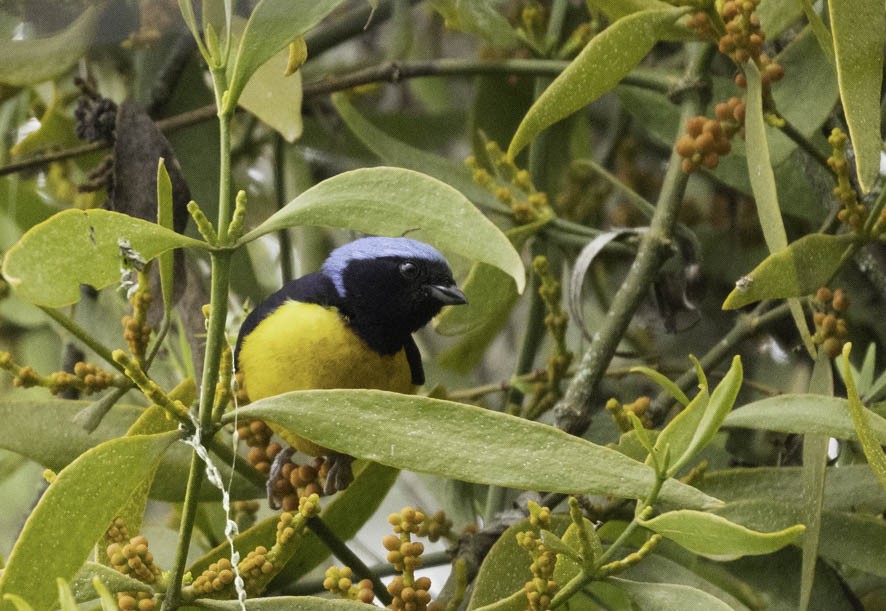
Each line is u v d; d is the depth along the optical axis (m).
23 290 4.84
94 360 10.52
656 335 13.34
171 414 5.48
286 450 7.84
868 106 6.28
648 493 5.56
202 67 12.21
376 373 8.74
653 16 7.23
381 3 12.64
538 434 5.57
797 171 10.09
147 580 5.96
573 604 8.73
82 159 12.37
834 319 7.21
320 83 11.20
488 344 11.79
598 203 13.24
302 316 8.53
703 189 14.12
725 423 6.48
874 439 5.55
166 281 6.36
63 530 5.28
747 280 6.71
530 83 12.46
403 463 5.49
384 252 8.91
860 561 7.27
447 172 10.77
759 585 7.95
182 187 8.27
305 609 5.76
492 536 7.85
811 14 7.32
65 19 9.00
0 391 12.24
